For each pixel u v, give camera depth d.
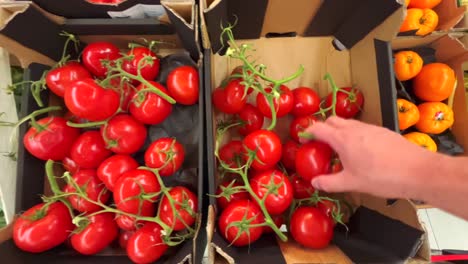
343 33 0.83
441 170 0.39
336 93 0.77
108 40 0.81
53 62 0.78
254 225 0.60
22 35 0.66
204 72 0.66
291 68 0.88
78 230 0.65
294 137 0.78
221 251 0.54
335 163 0.64
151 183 0.63
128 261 0.67
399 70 0.89
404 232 0.56
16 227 0.65
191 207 0.66
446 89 0.89
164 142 0.67
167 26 0.74
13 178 0.77
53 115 0.80
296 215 0.67
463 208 0.37
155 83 0.71
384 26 0.66
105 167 0.66
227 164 0.73
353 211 0.78
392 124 0.66
